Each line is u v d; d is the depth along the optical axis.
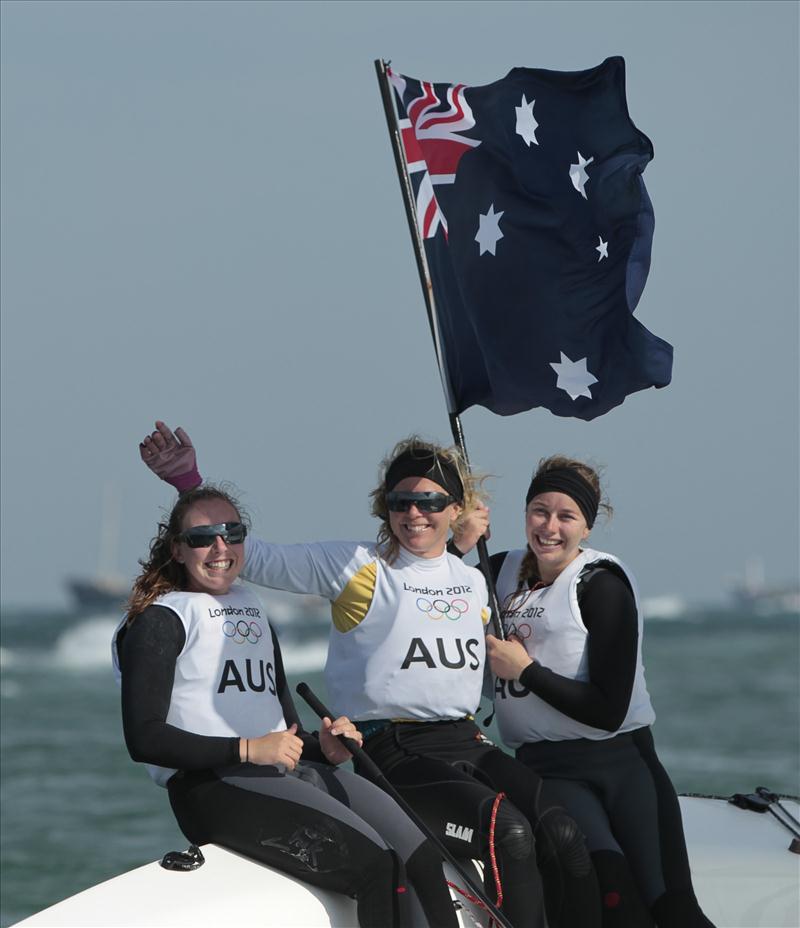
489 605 15.95
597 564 15.84
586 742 15.44
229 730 13.56
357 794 13.92
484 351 18.09
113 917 12.62
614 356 17.64
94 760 83.06
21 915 45.03
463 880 13.88
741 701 118.00
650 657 191.00
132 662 13.27
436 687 14.64
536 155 17.94
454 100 18.31
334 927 13.18
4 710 118.94
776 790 68.50
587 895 14.23
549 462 16.19
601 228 17.66
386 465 15.40
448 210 18.33
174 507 14.13
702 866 16.34
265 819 13.33
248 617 14.09
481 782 14.45
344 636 14.96
